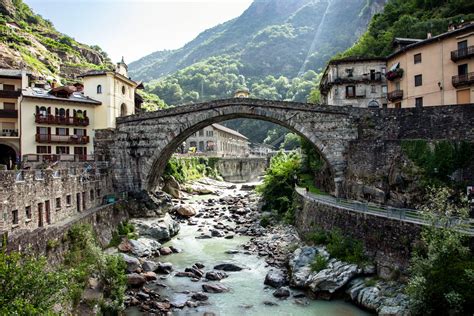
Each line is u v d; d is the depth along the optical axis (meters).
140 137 48.06
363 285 24.62
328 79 58.69
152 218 44.72
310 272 27.55
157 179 55.38
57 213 29.78
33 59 93.62
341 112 42.97
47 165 40.28
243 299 25.73
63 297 14.73
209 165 99.94
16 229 23.36
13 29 104.56
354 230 28.66
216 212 56.56
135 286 27.44
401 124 39.47
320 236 32.12
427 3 70.00
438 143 30.92
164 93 189.88
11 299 12.27
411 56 48.12
